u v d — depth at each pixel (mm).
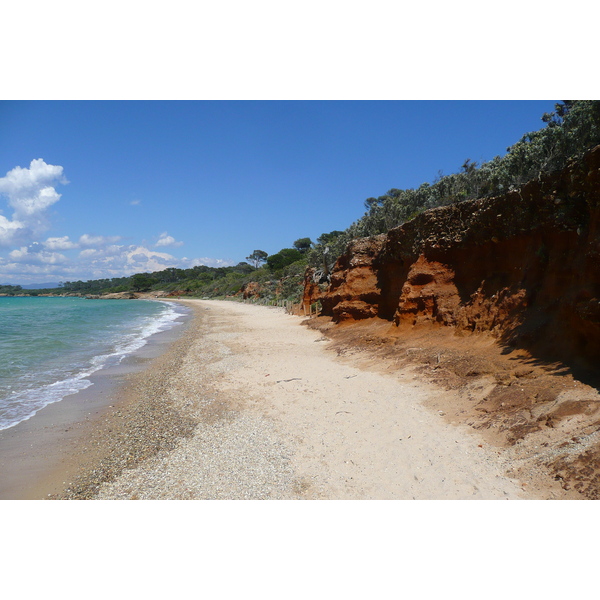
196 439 8852
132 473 7430
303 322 31359
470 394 8891
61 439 9445
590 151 8156
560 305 9109
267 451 7785
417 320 15047
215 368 16547
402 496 5738
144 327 37469
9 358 20062
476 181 17750
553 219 9836
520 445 6363
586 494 4828
